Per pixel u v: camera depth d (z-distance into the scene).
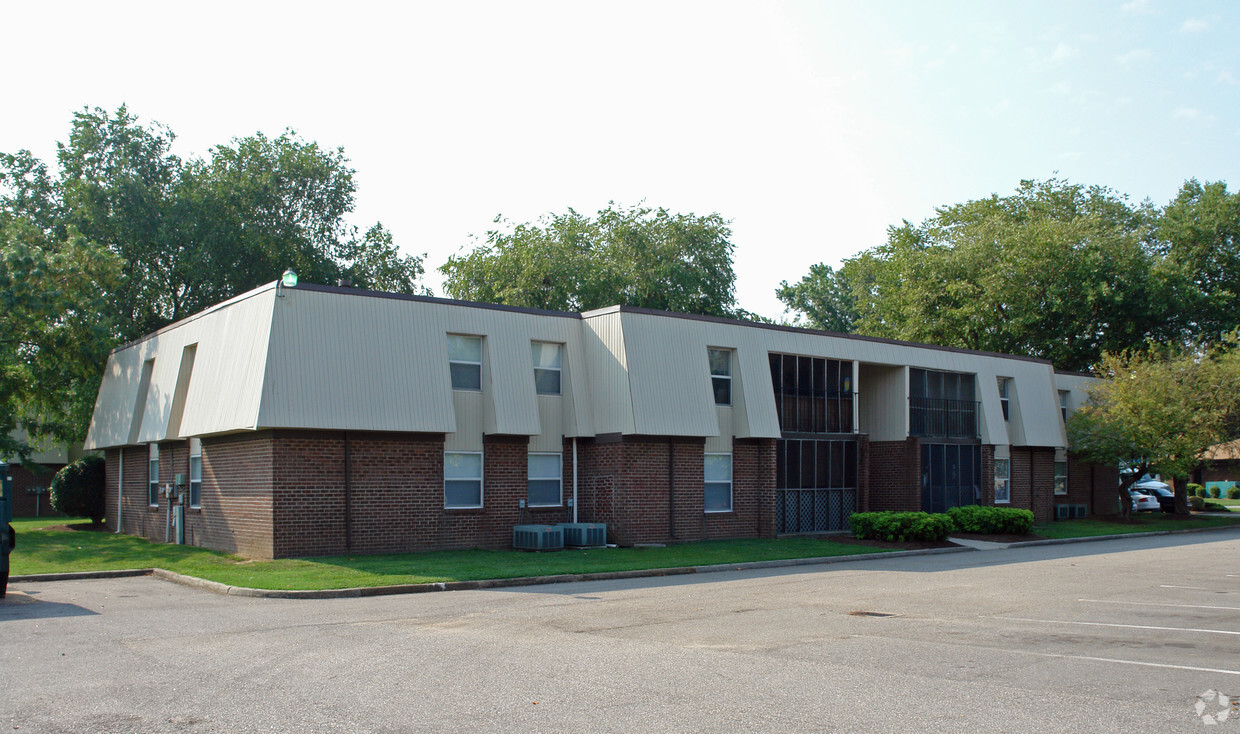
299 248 45.59
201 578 18.09
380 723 7.43
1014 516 30.16
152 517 27.08
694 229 51.97
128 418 28.22
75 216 39.59
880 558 24.45
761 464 27.75
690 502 25.83
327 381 20.86
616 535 24.55
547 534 23.11
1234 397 36.94
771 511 27.56
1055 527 33.75
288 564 19.33
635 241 51.00
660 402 24.84
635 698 8.27
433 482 22.56
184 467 25.23
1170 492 48.53
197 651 10.57
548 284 47.53
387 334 22.02
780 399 28.88
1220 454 58.16
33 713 7.73
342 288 21.58
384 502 21.78
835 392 30.41
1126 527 34.78
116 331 40.94
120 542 25.58
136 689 8.61
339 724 7.40
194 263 41.00
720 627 12.52
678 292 50.44
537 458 25.00
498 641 11.31
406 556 21.14
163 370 26.48
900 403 31.52
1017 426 35.47
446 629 12.30
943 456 32.22
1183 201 55.69
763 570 21.41
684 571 20.58
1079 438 37.66
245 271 44.06
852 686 8.74
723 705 8.01
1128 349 46.16
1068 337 49.69
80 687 8.69
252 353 20.89
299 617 13.48
